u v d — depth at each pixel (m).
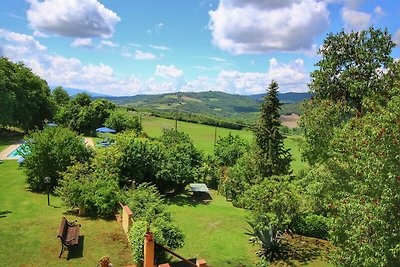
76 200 17.31
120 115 66.25
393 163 10.20
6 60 56.91
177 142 39.78
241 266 16.50
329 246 19.70
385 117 10.88
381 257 9.70
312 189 17.33
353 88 19.22
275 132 31.23
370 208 10.00
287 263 17.45
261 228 17.73
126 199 17.44
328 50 21.22
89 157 24.44
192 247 18.39
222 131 90.81
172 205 27.73
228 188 32.44
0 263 11.44
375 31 19.86
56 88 90.06
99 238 14.12
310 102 21.02
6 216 17.94
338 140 14.39
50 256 12.17
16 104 52.22
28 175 23.88
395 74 18.22
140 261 11.53
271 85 31.47
